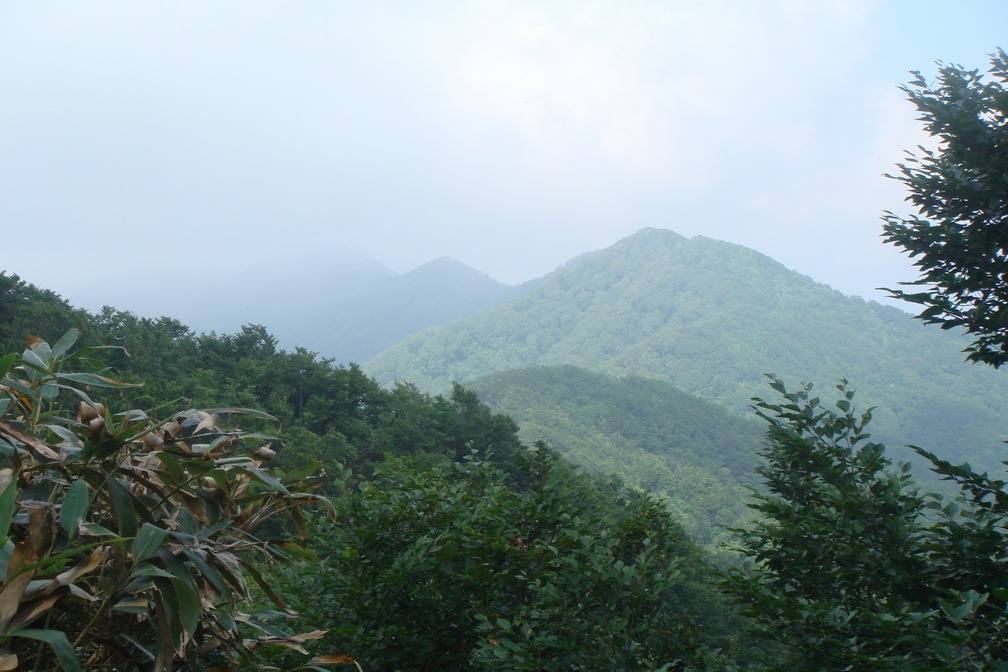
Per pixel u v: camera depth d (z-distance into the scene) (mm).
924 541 3596
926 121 4801
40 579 1593
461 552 4195
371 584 4398
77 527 1706
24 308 32062
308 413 35938
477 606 4055
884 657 2936
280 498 2209
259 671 2246
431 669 4059
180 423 2061
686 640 3793
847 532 3658
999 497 3572
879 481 3805
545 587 3623
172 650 1648
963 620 2877
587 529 4414
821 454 3967
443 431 34875
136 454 1981
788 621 3340
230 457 2059
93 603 1721
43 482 1808
